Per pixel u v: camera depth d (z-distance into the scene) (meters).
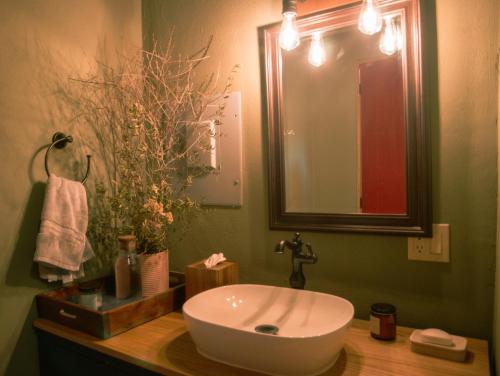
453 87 1.08
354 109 1.21
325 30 1.25
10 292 1.23
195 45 1.55
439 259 1.11
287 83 1.33
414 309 1.16
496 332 0.96
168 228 1.63
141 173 1.53
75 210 1.31
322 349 0.83
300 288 1.19
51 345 1.24
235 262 1.44
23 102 1.26
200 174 1.54
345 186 1.24
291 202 1.33
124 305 1.17
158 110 1.57
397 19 1.14
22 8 1.26
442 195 1.10
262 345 0.84
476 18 1.05
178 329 1.18
